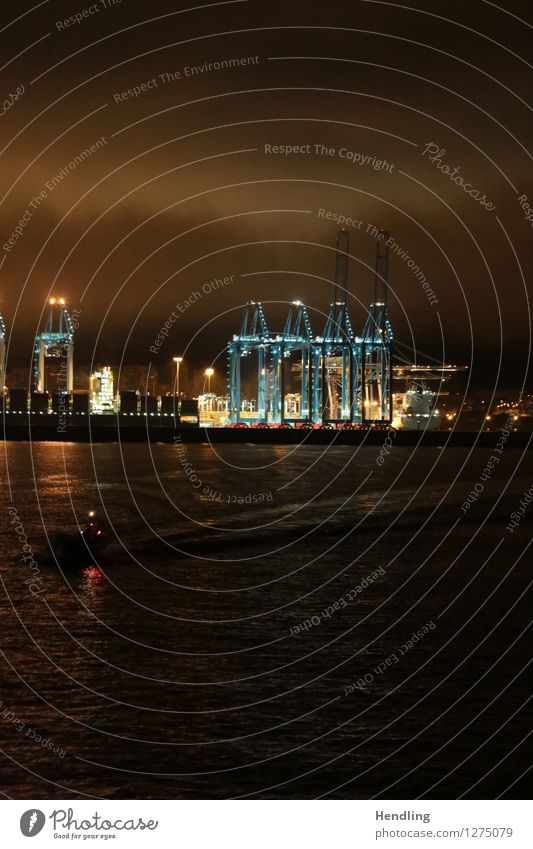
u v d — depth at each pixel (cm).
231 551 3547
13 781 1397
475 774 1456
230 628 2303
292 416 19712
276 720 1648
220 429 18775
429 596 2742
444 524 4488
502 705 1741
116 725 1605
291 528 4294
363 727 1623
